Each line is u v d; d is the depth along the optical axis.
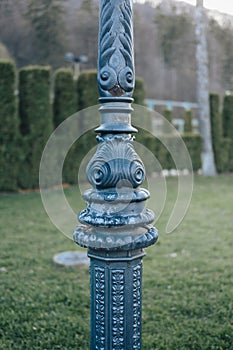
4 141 7.10
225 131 11.03
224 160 10.88
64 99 7.80
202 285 3.00
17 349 2.15
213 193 7.44
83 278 3.16
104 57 1.12
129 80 1.13
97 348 1.21
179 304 2.67
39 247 3.99
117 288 1.16
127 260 1.15
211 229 4.74
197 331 2.33
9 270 3.33
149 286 2.98
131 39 1.13
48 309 2.61
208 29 10.11
